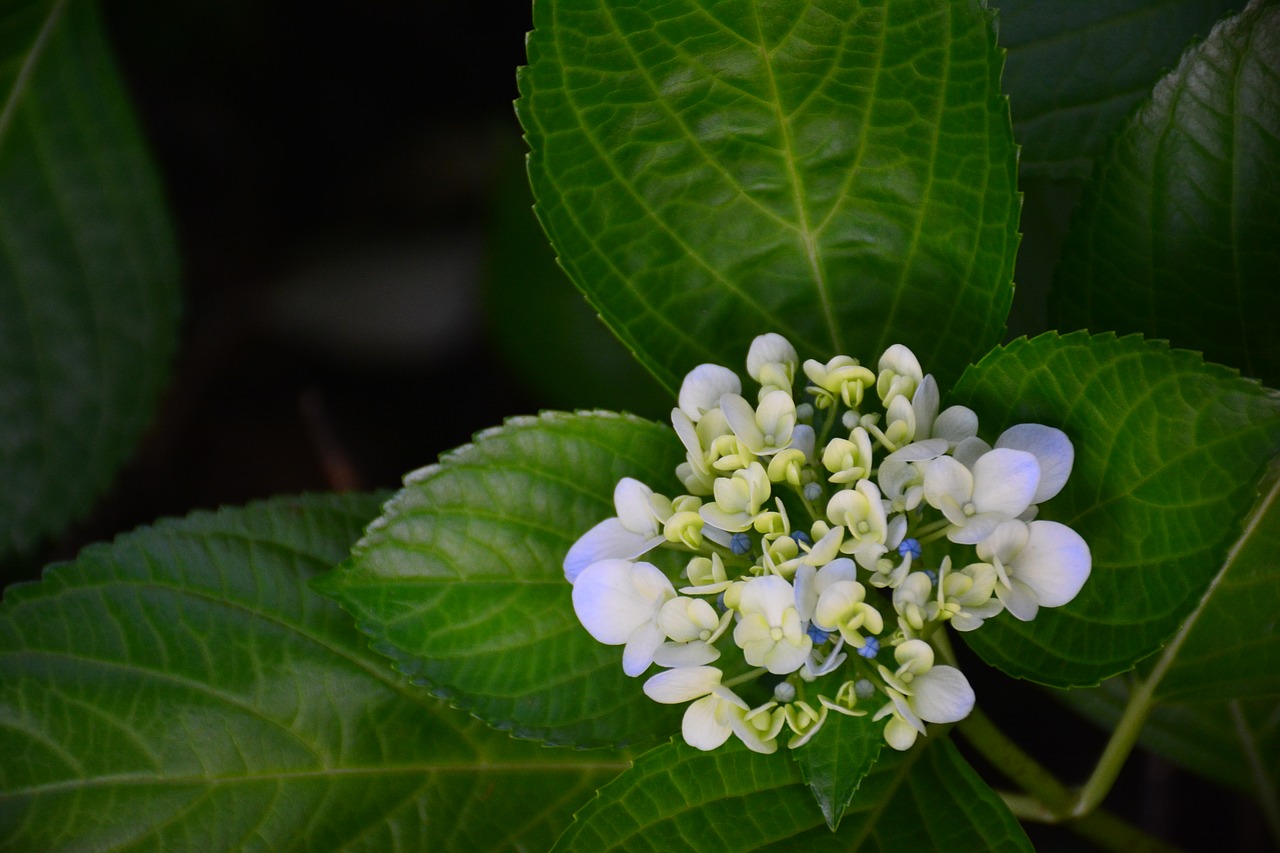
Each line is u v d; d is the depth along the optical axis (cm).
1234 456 71
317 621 79
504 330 88
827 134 74
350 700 79
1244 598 76
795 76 74
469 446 75
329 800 79
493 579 75
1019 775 77
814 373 73
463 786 79
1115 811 88
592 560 73
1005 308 74
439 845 79
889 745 74
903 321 76
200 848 78
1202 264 75
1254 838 86
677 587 75
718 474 73
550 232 75
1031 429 72
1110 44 80
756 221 75
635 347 76
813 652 72
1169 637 72
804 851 73
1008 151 73
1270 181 75
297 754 79
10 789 78
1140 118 75
